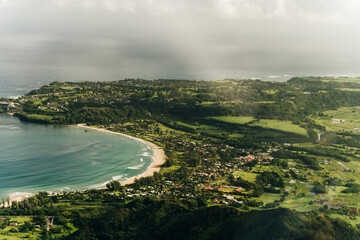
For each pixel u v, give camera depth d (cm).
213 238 18288
